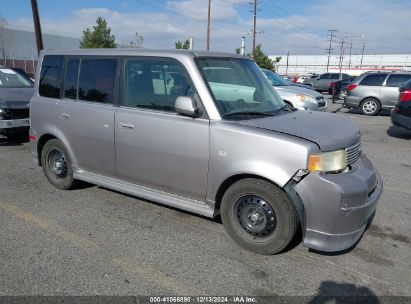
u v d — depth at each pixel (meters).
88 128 4.52
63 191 5.14
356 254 3.52
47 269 3.23
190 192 3.82
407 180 5.80
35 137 5.25
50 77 5.03
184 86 3.74
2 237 3.80
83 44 35.38
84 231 3.95
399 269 3.29
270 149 3.22
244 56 4.53
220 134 3.46
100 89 4.45
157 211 4.46
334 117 4.14
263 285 3.05
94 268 3.26
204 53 3.93
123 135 4.17
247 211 3.50
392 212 4.52
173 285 3.04
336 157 3.20
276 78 11.32
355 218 3.15
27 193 5.06
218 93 3.69
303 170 3.11
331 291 2.98
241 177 3.51
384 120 12.57
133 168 4.20
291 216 3.26
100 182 4.61
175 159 3.81
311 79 30.67
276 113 3.97
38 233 3.90
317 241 3.19
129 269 3.25
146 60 4.02
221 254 3.51
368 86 13.72
